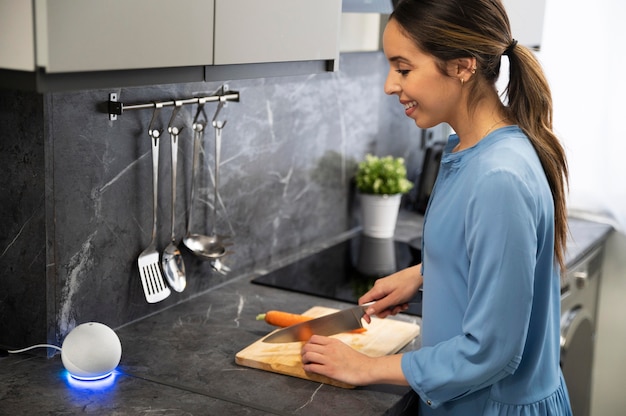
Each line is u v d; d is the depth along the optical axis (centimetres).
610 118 290
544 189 135
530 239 130
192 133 193
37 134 154
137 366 162
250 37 151
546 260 141
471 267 133
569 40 289
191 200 193
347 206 271
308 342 157
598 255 284
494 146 136
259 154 221
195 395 150
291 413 143
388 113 288
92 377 154
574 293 257
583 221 296
